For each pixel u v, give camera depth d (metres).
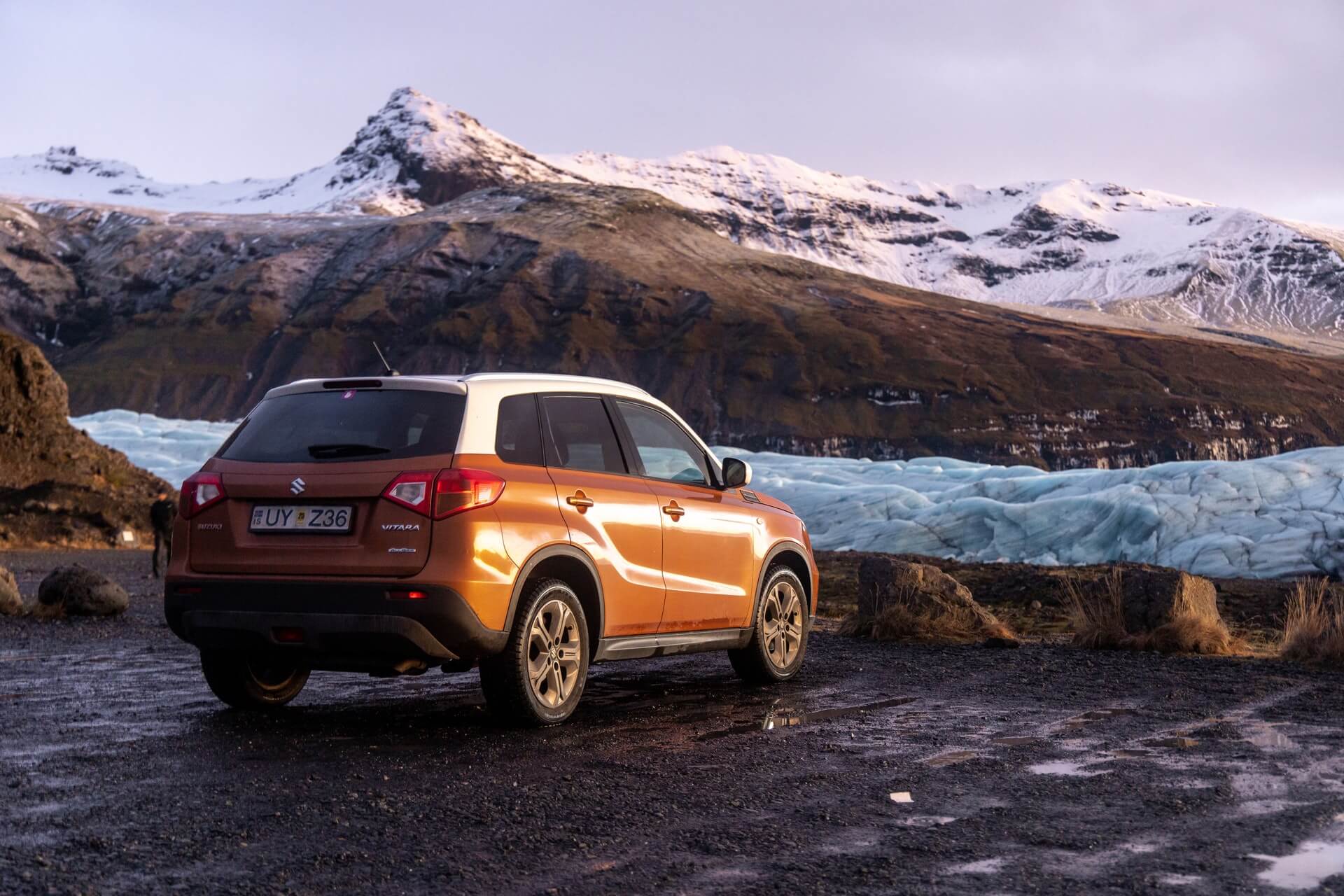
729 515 8.02
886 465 36.97
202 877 3.92
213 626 6.50
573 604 6.82
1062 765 5.73
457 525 6.21
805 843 4.34
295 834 4.46
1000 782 5.35
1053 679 8.88
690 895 3.74
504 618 6.35
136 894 3.75
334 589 6.24
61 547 34.88
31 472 38.16
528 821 4.66
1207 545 19.98
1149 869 3.99
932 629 11.61
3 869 3.99
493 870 4.01
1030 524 23.28
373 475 6.33
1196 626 10.88
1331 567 18.53
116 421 65.88
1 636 11.54
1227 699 7.89
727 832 4.49
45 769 5.59
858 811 4.82
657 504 7.40
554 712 6.75
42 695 7.91
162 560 23.59
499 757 5.93
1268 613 14.27
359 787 5.25
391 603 6.14
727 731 6.68
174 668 9.30
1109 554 21.66
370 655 6.32
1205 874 3.93
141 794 5.10
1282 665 9.74
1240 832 4.47
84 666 9.36
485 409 6.57
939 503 26.58
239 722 6.91
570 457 7.00
